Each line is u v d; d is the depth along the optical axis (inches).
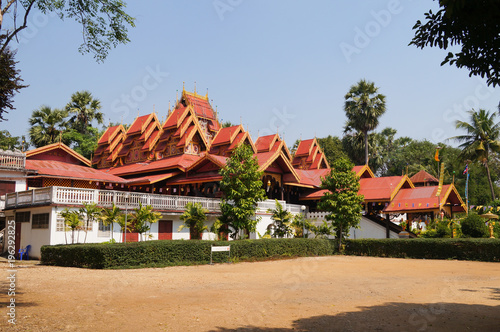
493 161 2696.9
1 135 2231.8
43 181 1331.2
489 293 514.0
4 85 488.4
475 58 265.6
